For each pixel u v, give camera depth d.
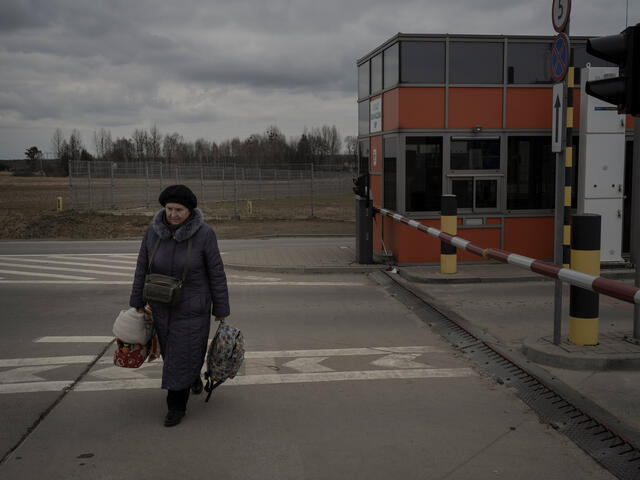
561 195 6.04
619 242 11.02
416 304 8.64
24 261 13.62
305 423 4.58
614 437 4.21
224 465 3.90
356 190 11.81
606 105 10.70
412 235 11.54
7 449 4.13
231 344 4.73
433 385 5.42
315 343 6.81
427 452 4.08
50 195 42.00
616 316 7.83
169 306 4.46
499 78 11.28
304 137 110.81
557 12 6.11
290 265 11.88
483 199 11.50
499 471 3.81
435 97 11.20
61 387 5.36
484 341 6.62
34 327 7.54
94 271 12.09
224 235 20.03
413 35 11.02
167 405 4.78
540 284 10.19
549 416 4.66
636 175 8.64
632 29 4.18
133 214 26.16
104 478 3.72
